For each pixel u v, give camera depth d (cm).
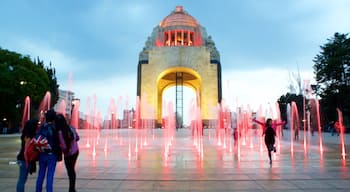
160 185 852
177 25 6838
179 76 7006
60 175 1002
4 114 4894
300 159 1461
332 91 5878
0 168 1152
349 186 836
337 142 2858
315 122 7019
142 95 6272
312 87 6241
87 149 2052
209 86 6312
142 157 1542
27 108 5291
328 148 2134
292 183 877
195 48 6462
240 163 1315
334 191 776
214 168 1164
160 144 2588
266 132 1254
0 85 4359
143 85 6319
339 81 5831
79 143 2720
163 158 1499
